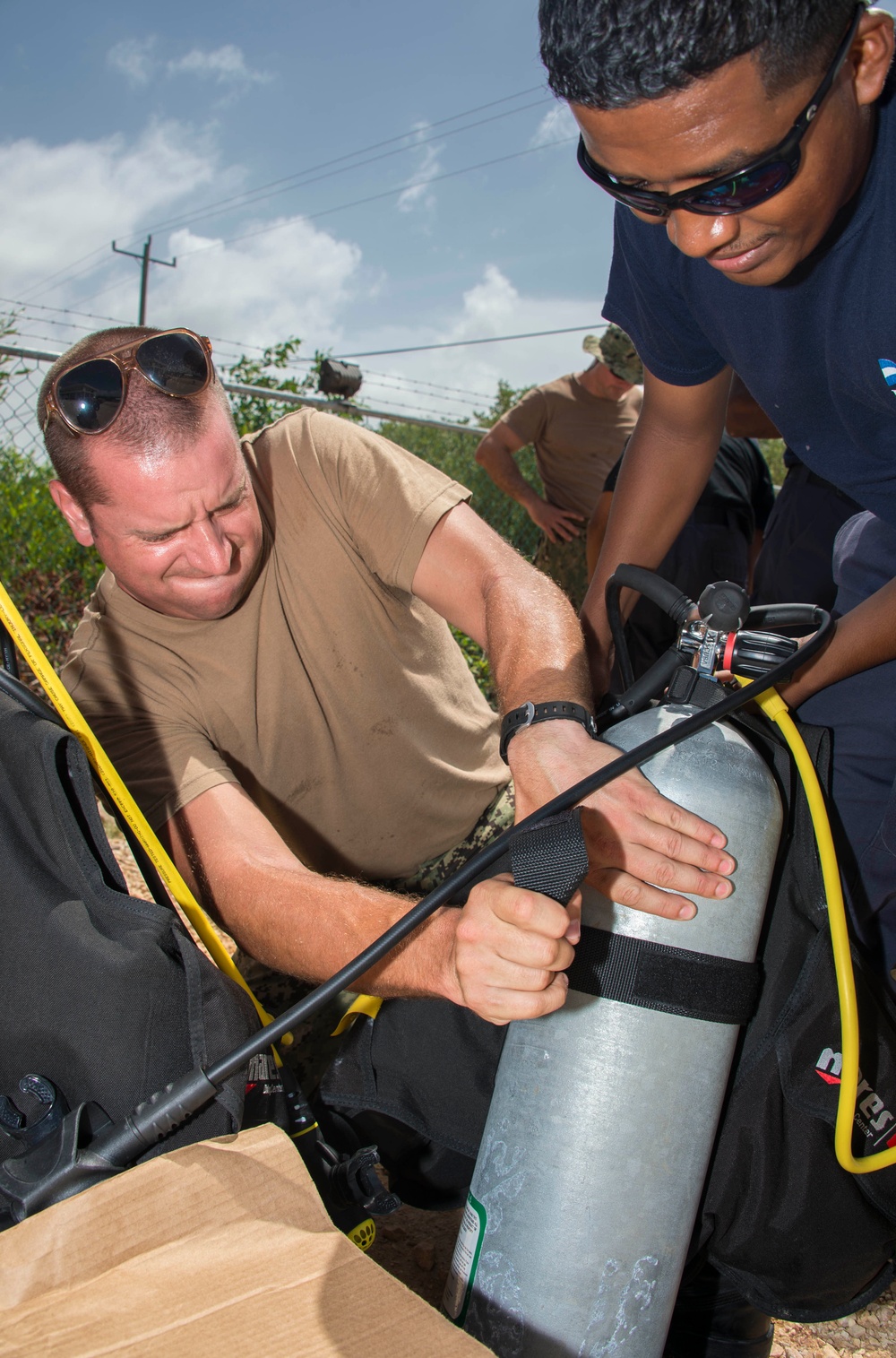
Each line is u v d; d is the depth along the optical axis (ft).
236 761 5.81
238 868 4.89
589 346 16.12
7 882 3.70
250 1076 4.05
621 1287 3.71
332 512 5.68
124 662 5.52
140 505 4.66
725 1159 4.21
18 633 4.13
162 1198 3.13
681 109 3.19
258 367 21.86
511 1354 3.73
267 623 5.54
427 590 5.70
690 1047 3.76
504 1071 3.97
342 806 6.13
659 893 3.74
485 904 3.40
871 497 5.45
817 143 3.51
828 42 3.22
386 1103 4.96
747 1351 4.93
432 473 5.87
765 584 9.81
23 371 17.54
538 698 4.50
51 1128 3.51
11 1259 2.99
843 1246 4.30
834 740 5.46
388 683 5.92
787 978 4.20
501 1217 3.80
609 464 16.43
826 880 4.00
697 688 4.26
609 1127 3.70
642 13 3.02
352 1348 2.69
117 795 4.19
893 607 4.74
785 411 5.31
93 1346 2.68
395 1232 6.77
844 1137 3.99
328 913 4.46
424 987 4.02
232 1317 2.77
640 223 5.21
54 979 3.61
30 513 19.12
